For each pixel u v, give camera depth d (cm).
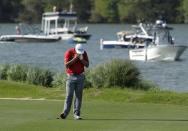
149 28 15812
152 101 5325
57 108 4688
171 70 12125
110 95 5584
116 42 17662
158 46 13625
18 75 6950
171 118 4184
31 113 4400
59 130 3691
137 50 13862
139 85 6519
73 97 4328
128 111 4566
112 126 3825
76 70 4131
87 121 4047
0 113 4391
